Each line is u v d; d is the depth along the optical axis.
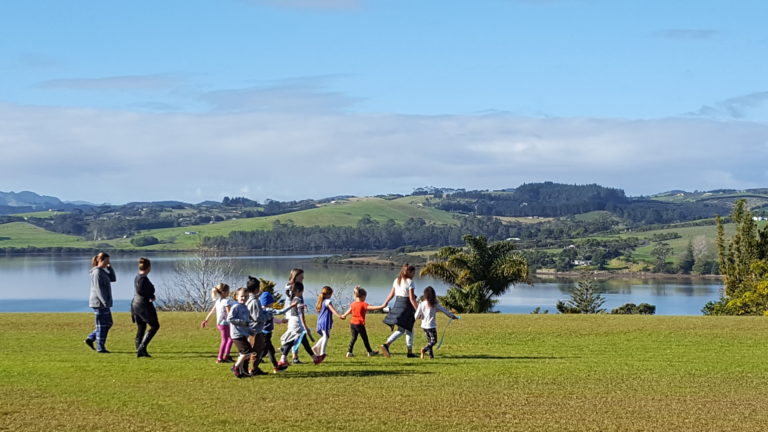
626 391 15.97
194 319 29.52
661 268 195.62
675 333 26.02
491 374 17.91
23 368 17.92
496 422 13.18
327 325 20.02
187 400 14.59
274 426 12.72
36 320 28.66
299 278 19.34
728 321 28.89
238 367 17.16
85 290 132.75
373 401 14.66
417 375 17.67
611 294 137.50
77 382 16.22
